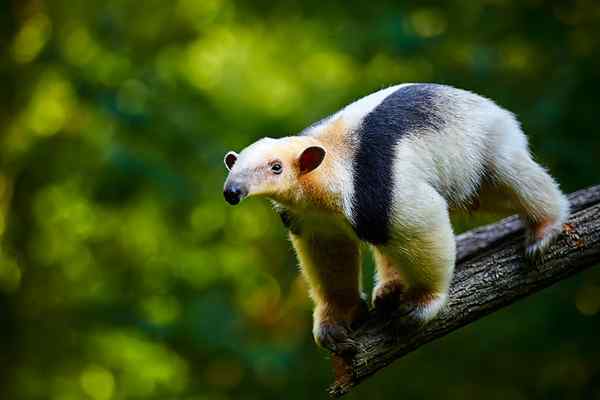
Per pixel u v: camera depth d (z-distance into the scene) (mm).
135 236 17078
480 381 15312
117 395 16500
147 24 17484
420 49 14750
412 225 6887
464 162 7520
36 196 16312
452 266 7137
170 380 16422
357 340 7391
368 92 15445
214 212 16906
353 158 6992
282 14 17156
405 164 6961
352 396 15602
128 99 16438
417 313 7242
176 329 15875
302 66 18062
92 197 16156
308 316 16250
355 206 6926
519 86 14469
